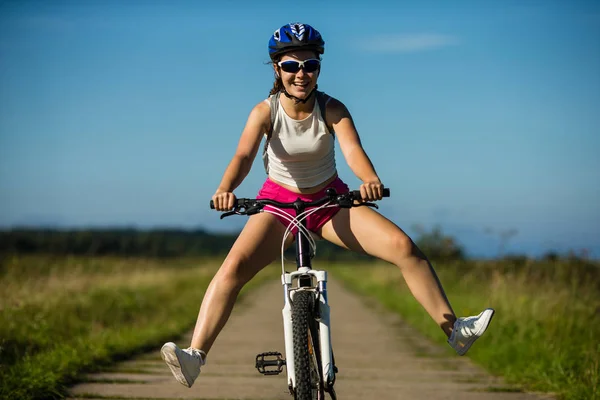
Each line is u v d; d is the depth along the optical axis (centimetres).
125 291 1689
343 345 1232
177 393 748
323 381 483
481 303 1412
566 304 1181
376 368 974
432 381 871
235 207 501
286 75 522
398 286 2661
